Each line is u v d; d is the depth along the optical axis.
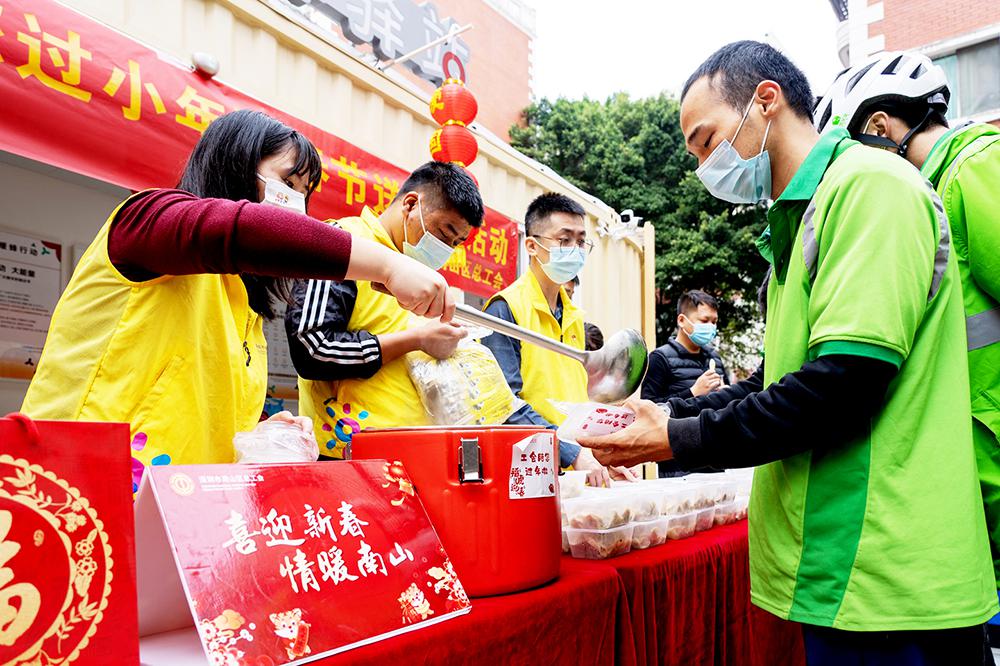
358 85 2.62
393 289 0.82
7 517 0.46
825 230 0.88
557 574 0.90
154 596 0.64
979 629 0.88
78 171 1.71
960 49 9.43
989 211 1.04
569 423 0.98
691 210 10.88
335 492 0.70
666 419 0.92
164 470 0.59
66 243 2.41
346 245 0.80
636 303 4.58
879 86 1.33
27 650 0.46
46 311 2.34
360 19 5.54
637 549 1.19
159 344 0.87
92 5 1.79
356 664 0.58
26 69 1.61
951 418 0.86
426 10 6.31
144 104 1.84
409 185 1.65
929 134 1.31
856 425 0.86
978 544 0.84
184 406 0.90
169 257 0.80
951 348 0.90
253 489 0.64
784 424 0.83
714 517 1.55
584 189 11.41
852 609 0.83
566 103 11.96
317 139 2.37
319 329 1.38
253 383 1.09
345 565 0.65
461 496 0.80
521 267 3.49
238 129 0.99
